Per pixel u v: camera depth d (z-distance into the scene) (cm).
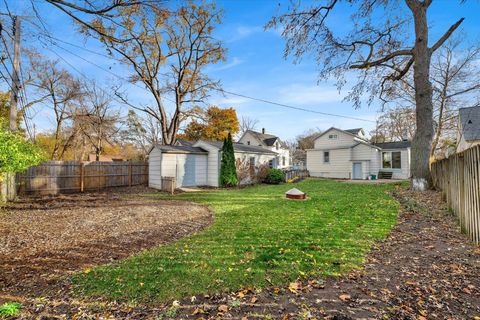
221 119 3575
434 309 228
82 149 2778
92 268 348
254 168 1852
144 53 1856
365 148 2270
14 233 526
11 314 240
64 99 2095
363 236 459
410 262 336
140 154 3369
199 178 1683
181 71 2142
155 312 238
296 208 780
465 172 449
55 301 264
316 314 225
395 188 1302
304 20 1111
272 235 479
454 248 384
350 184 1672
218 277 304
